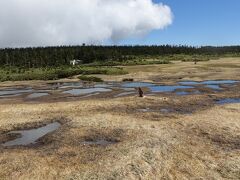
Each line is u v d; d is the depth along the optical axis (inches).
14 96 2591.0
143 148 1038.4
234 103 1796.3
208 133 1214.9
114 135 1221.1
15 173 897.5
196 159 964.6
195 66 4753.9
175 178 844.0
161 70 4456.2
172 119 1450.5
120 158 964.6
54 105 1829.5
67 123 1423.5
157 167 903.7
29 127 1406.3
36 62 7253.9
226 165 915.4
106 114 1556.3
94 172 877.2
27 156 1031.0
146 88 2711.6
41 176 873.5
